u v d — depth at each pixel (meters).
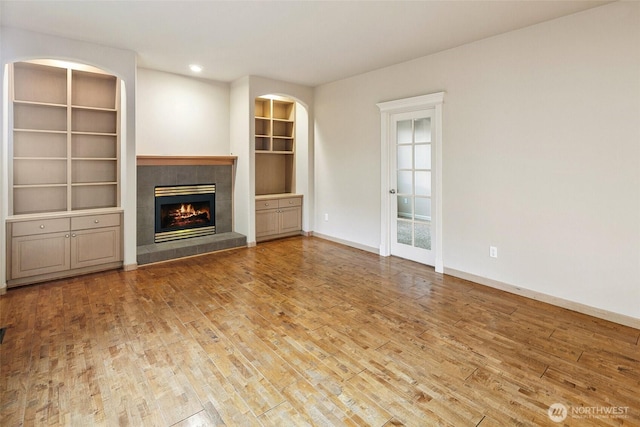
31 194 4.05
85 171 4.42
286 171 6.64
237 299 3.40
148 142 4.99
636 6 2.71
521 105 3.39
